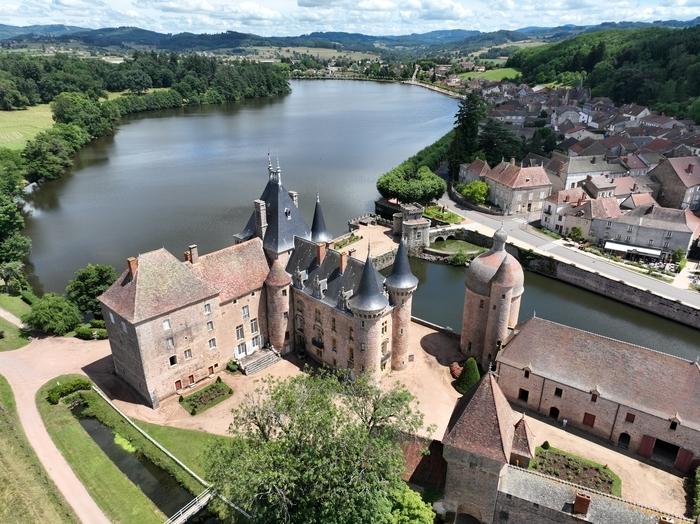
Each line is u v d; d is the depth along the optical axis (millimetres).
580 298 106938
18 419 65875
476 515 51188
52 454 60469
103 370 76188
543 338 66000
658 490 55312
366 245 126375
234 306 74375
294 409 49531
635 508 47219
